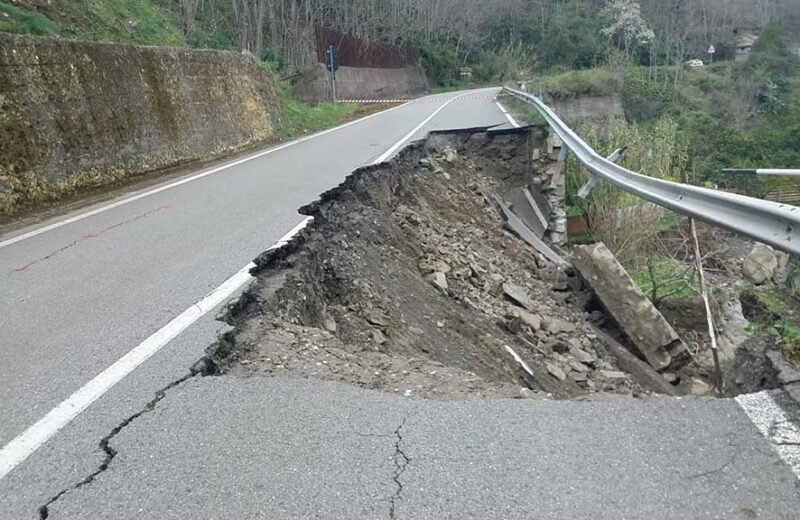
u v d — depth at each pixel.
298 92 32.22
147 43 15.67
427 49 56.16
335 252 6.78
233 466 2.77
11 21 10.78
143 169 10.68
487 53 62.88
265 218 7.36
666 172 17.09
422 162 13.59
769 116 40.34
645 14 65.31
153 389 3.49
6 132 8.02
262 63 18.70
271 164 11.74
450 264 9.51
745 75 44.03
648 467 2.69
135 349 3.98
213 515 2.46
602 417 3.14
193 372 3.69
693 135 33.28
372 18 48.75
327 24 44.25
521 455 2.82
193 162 12.30
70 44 9.50
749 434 2.91
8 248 6.43
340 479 2.67
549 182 15.88
